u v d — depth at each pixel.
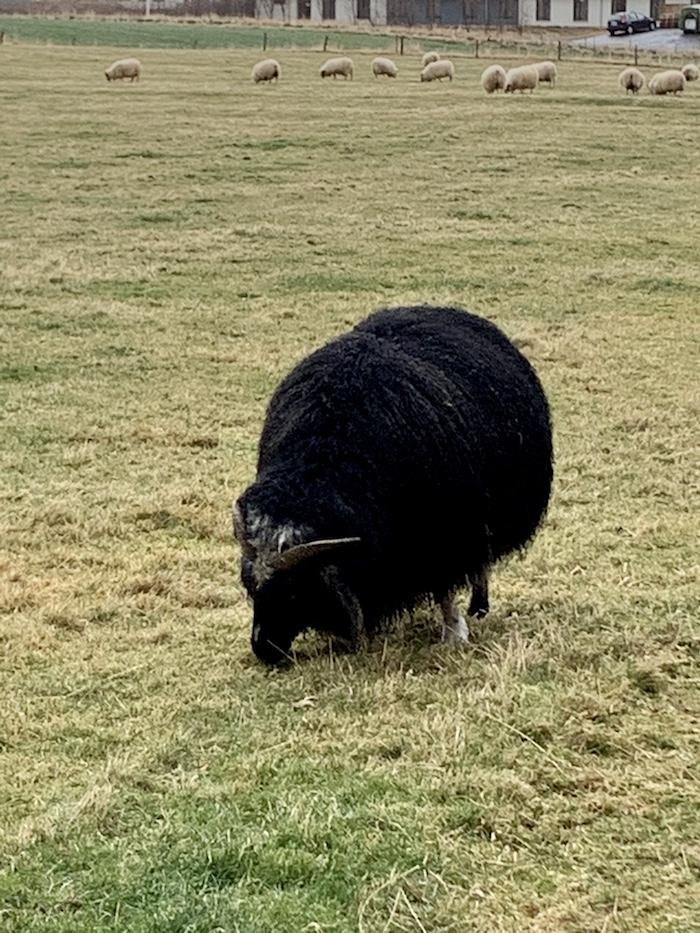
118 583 11.05
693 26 97.50
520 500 9.74
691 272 25.16
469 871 6.18
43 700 8.60
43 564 11.59
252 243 27.33
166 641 9.77
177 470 14.28
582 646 8.94
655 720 7.76
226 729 7.97
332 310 22.03
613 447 14.87
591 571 10.99
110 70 58.88
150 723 8.10
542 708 7.84
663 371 18.42
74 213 30.22
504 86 57.03
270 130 42.81
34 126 42.75
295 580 8.51
